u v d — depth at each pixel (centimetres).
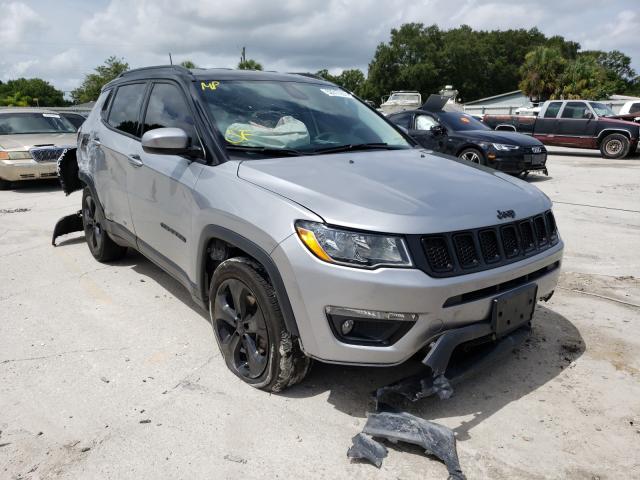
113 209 459
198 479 236
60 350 354
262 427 271
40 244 612
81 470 241
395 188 283
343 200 262
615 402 295
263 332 288
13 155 988
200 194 320
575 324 395
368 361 255
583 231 679
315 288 253
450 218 261
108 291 460
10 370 327
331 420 277
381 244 247
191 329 385
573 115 1656
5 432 268
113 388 308
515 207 292
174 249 364
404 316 247
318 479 236
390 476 237
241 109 359
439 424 270
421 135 1161
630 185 1071
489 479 236
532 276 298
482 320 269
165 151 326
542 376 322
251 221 277
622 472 241
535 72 4619
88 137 504
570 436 266
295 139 353
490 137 1082
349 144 369
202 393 302
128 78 473
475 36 9062
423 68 7838
